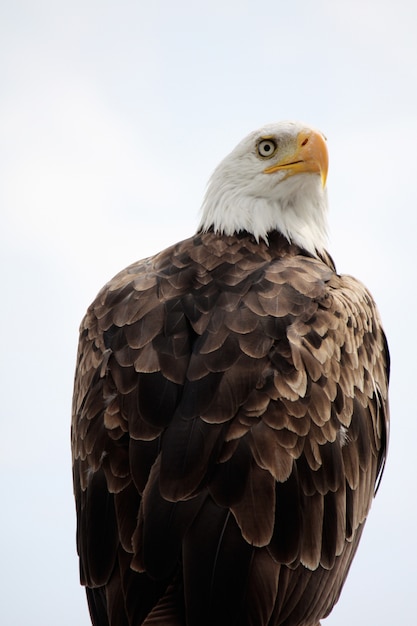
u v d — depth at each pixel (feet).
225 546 36.45
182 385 39.14
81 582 40.11
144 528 36.68
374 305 48.47
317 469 39.47
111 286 46.01
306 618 39.24
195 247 47.39
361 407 43.60
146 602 36.58
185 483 36.94
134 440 38.32
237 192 51.11
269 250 49.34
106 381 40.75
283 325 41.29
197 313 41.68
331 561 39.86
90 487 39.04
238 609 36.27
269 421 38.47
